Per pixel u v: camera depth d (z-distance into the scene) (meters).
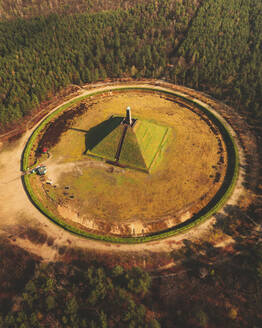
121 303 58.59
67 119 125.12
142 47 163.38
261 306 60.03
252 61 137.00
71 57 155.50
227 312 59.34
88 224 80.75
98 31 176.12
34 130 119.31
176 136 112.19
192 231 77.56
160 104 134.12
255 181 91.38
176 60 158.00
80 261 71.12
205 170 96.75
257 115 114.38
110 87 149.00
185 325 57.34
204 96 137.25
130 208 84.56
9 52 164.50
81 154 105.81
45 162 102.56
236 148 104.19
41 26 185.00
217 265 69.25
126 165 99.62
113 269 63.25
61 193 90.19
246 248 72.50
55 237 77.19
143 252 72.94
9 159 105.12
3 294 64.50
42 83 134.00
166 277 67.00
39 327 53.84
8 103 124.38
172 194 88.56
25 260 71.44
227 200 85.56
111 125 110.81
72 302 55.22
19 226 80.56
